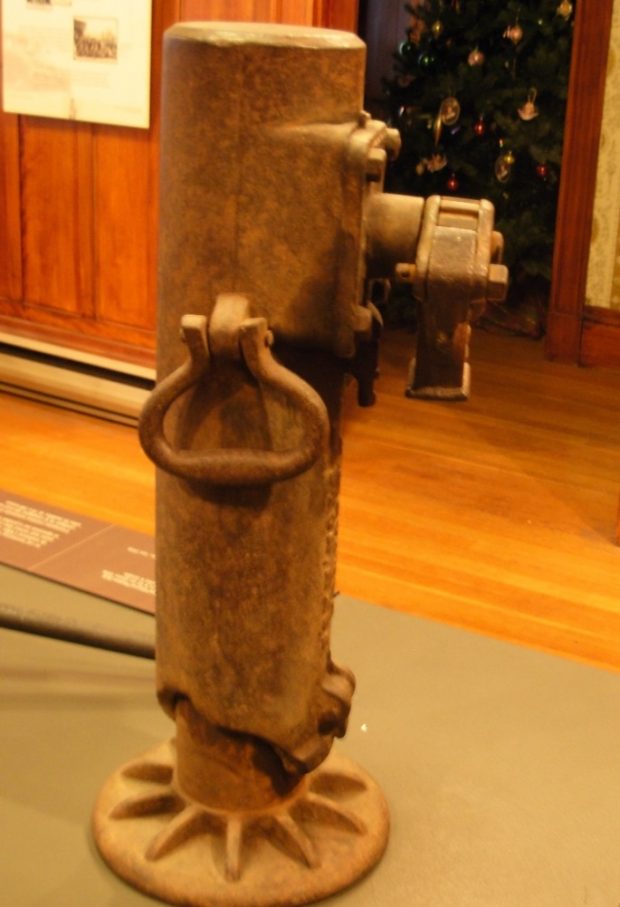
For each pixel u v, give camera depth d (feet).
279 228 5.23
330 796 6.76
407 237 5.31
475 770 7.45
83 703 7.94
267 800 6.36
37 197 14.42
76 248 14.34
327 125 5.15
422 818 6.95
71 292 14.55
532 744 7.77
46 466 12.92
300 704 6.02
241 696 5.95
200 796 6.38
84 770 7.24
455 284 5.09
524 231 18.75
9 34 13.80
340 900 6.24
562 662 8.80
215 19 12.69
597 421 15.42
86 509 11.89
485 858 6.65
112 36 13.21
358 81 5.29
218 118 5.15
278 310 5.36
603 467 13.80
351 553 11.14
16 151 14.37
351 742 7.66
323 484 5.74
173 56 5.24
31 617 7.64
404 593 10.43
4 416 14.32
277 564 5.73
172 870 6.15
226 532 5.66
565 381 17.04
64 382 14.53
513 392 16.39
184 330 5.17
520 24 17.94
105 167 13.87
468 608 10.22
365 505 12.28
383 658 8.72
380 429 14.60
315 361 5.60
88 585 9.53
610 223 17.15
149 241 13.84
